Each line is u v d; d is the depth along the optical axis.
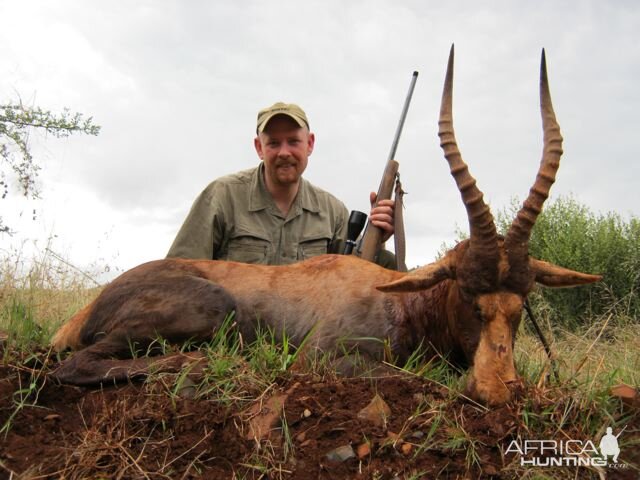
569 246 2.23
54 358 1.04
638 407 0.89
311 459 0.79
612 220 2.33
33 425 0.83
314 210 1.71
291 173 1.62
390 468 0.77
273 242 1.63
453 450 0.79
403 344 1.15
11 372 0.92
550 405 0.85
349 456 0.78
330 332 1.16
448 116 1.04
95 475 0.74
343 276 1.22
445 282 1.11
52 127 2.22
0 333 1.05
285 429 0.81
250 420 0.84
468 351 1.02
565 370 1.07
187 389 0.88
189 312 1.08
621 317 1.92
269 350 1.01
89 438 0.79
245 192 1.65
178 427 0.82
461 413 0.85
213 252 1.64
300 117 1.64
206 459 0.79
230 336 1.12
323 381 0.93
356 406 0.87
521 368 1.07
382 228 1.51
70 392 0.92
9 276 1.56
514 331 0.97
